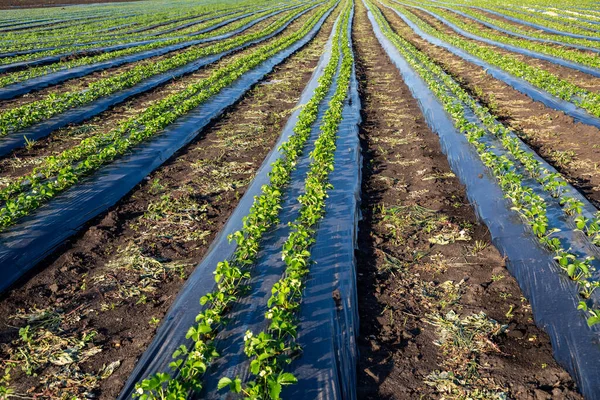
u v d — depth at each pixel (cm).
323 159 995
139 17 4834
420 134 1340
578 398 494
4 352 579
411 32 3741
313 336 563
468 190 971
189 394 481
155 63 2448
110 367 553
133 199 979
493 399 497
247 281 660
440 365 546
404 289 680
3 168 1141
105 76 2136
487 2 5731
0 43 2925
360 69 2255
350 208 866
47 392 523
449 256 756
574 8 4634
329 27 4322
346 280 663
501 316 620
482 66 2166
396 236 818
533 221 773
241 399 477
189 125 1401
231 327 577
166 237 829
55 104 1546
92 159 1075
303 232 704
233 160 1186
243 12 5734
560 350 554
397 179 1055
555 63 2175
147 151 1194
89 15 5003
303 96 1736
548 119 1415
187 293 646
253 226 725
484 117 1351
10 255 749
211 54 2716
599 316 549
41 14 5088
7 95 1753
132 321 627
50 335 604
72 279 718
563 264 653
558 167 1083
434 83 1708
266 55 2539
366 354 565
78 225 865
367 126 1425
